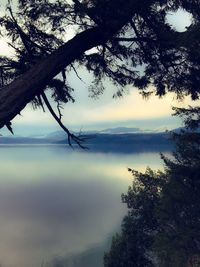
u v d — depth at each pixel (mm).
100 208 122125
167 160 14047
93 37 3357
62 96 4938
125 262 18344
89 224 93875
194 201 11398
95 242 72750
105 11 3082
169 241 11188
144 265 18094
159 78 4988
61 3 3590
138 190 19328
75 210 119438
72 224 94750
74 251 65125
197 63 4223
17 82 2809
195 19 4344
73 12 3539
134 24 4145
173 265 12531
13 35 4141
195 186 11469
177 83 4801
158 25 3646
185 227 11266
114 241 20812
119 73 5121
